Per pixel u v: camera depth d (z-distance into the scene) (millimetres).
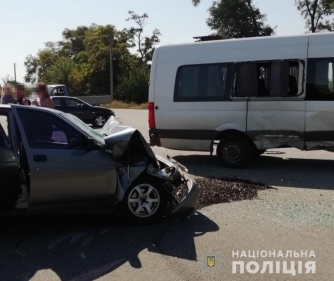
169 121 9500
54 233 5395
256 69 8875
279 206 6418
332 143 8516
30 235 5336
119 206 5660
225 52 9102
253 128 8930
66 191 5309
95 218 5934
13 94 8703
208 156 10805
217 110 9125
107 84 58781
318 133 8562
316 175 8484
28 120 5312
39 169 5145
